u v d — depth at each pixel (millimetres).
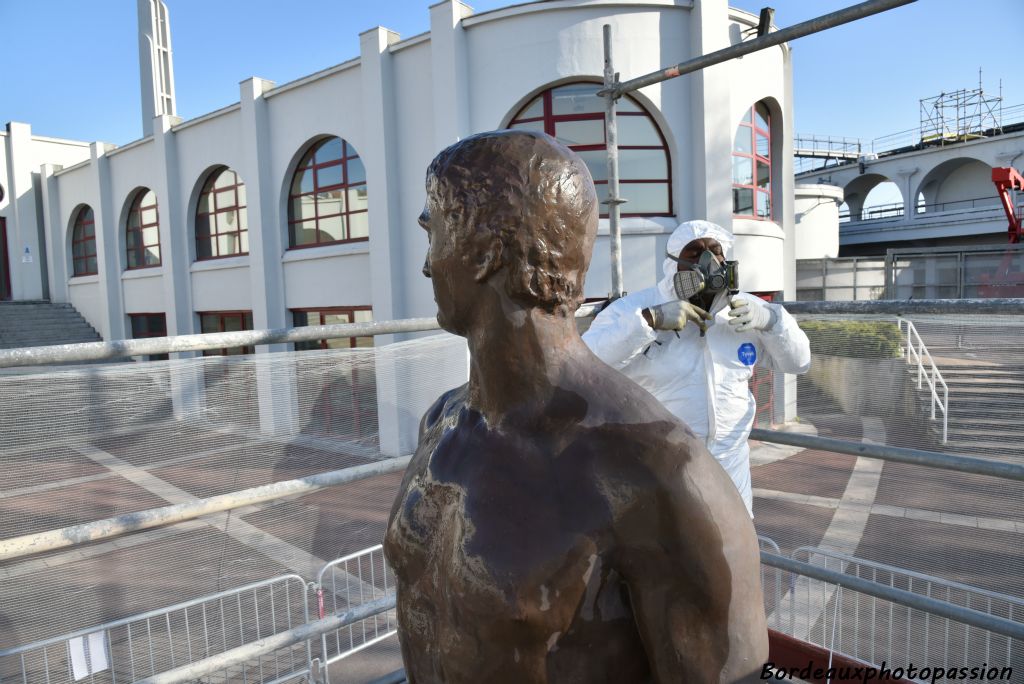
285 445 2258
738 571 801
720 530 791
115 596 2209
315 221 11477
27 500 1781
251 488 2016
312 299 11375
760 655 827
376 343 10211
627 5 8547
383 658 3961
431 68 9312
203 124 12906
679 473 784
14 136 19047
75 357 1617
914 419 2100
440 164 838
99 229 16312
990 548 2354
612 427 803
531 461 819
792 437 2262
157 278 14898
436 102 9125
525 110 8992
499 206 781
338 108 10531
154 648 3402
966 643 2869
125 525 1754
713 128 8805
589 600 800
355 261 10711
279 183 11570
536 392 834
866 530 2787
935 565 2529
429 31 9172
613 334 2221
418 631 934
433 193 841
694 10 8688
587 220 835
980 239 25172
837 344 2271
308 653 3180
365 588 4375
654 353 2379
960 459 1829
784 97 10758
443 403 1097
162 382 1991
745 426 2402
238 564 2564
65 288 18812
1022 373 1914
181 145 13500
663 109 8773
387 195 9758
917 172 27234
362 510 3314
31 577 2088
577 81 8766
